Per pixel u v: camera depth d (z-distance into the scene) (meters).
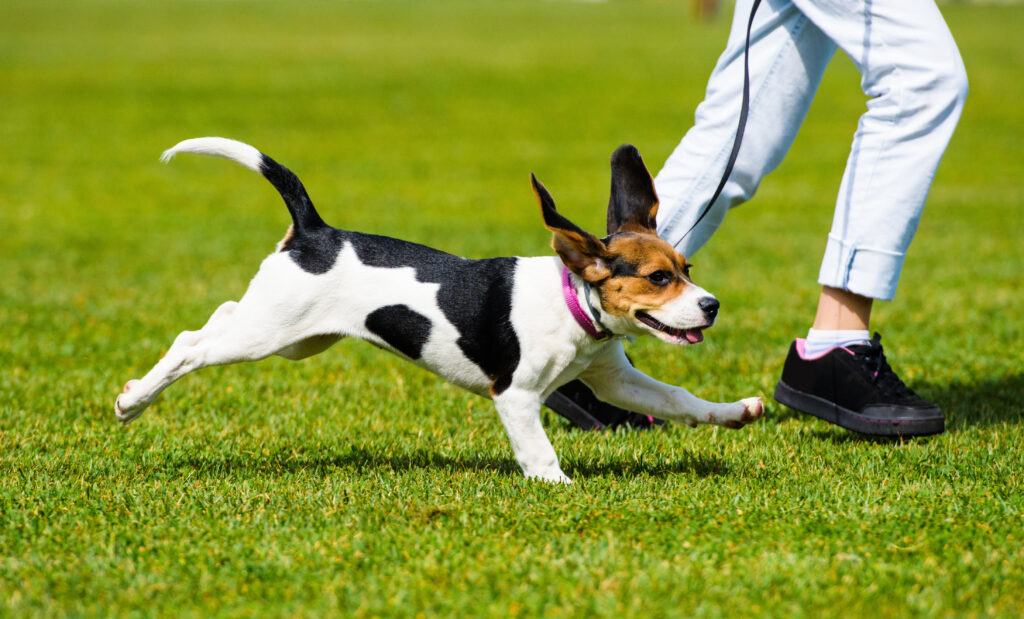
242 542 4.79
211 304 11.09
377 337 5.80
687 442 6.71
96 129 26.44
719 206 6.74
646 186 5.92
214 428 7.02
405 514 5.17
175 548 4.71
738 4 6.69
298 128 27.34
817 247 14.66
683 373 8.47
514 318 5.53
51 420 7.05
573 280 5.53
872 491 5.46
